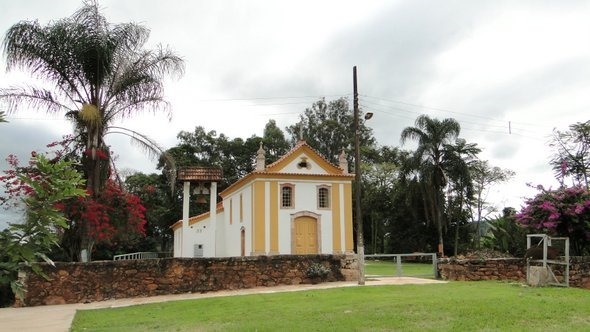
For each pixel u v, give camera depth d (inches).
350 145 2218.3
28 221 182.9
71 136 768.3
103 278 625.9
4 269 179.6
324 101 2335.1
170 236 2206.0
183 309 502.0
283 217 1197.1
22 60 713.6
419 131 1592.0
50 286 597.3
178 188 2007.9
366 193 1948.8
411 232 1770.4
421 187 1568.7
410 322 363.9
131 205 784.3
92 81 765.3
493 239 1118.4
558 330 329.1
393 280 748.0
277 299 533.3
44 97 741.9
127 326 403.9
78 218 728.3
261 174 1194.6
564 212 721.0
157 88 787.4
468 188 1590.8
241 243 1310.3
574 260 656.4
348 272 743.7
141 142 793.6
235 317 422.3
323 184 1242.0
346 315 401.4
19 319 461.1
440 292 545.0
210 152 2374.5
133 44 773.3
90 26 740.7
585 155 1147.9
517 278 708.0
